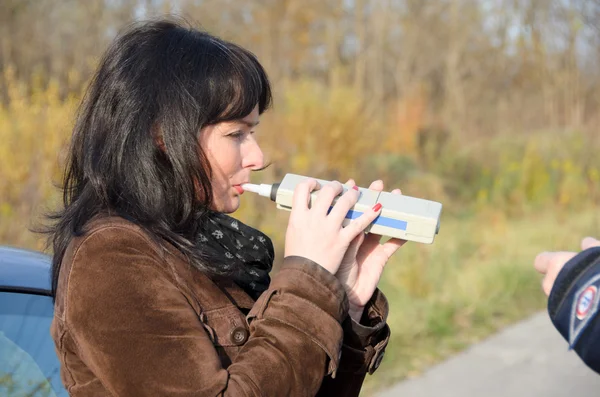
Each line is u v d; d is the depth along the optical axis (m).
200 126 1.37
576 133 12.86
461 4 18.25
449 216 9.30
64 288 1.28
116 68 1.42
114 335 1.22
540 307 5.92
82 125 1.46
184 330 1.24
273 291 1.30
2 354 1.65
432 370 4.51
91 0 13.16
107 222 1.31
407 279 5.85
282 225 6.09
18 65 13.04
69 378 1.33
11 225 4.92
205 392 1.19
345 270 1.46
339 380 1.50
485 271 6.32
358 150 8.38
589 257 0.98
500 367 4.59
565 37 16.64
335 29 15.07
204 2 12.40
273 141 7.66
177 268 1.33
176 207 1.38
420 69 17.67
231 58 1.40
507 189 10.01
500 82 17.95
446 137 12.09
